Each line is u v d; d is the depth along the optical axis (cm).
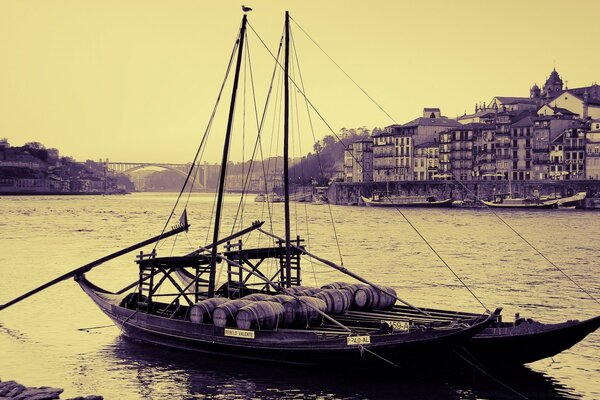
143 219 19662
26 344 4428
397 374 3684
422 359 3588
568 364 4031
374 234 14000
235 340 3875
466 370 3731
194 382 3656
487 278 7525
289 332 3744
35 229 15150
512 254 10075
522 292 6556
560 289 6750
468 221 18300
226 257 4547
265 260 8819
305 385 3606
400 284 7094
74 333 4706
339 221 18788
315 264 8806
